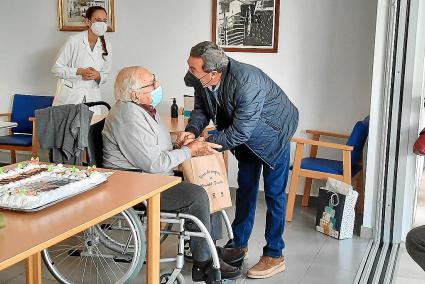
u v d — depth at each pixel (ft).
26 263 8.15
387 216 11.45
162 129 8.73
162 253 10.38
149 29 15.58
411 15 10.55
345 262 10.38
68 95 14.53
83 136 8.05
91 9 14.32
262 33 14.29
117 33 15.96
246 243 10.02
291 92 14.29
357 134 12.16
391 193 11.34
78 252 9.45
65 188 6.19
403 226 11.47
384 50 11.02
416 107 10.90
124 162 8.31
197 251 8.31
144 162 8.09
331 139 14.07
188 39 15.20
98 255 9.02
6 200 5.78
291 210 12.82
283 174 9.30
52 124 8.12
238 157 9.52
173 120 12.94
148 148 8.07
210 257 8.35
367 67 13.38
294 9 13.88
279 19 14.06
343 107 13.82
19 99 16.65
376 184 11.54
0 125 12.30
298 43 13.98
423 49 10.66
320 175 12.45
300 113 14.30
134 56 15.90
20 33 17.22
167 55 15.51
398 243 11.48
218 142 8.46
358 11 13.26
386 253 10.91
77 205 5.95
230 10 14.52
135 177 7.28
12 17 17.21
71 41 14.38
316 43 13.80
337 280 9.52
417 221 12.34
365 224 11.78
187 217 7.92
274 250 9.64
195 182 8.86
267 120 8.73
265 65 14.43
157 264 7.22
